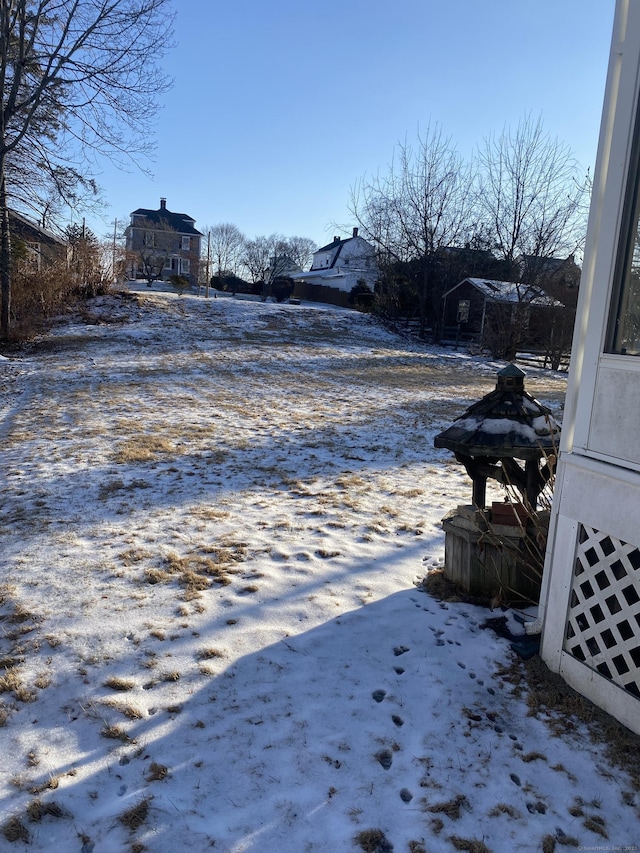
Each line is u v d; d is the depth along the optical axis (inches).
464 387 691.4
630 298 115.0
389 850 89.9
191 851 88.4
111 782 100.7
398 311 1437.0
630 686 117.9
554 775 105.8
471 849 90.5
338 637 146.3
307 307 1433.3
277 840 90.7
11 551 190.9
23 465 294.8
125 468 294.8
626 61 113.0
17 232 1027.9
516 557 161.5
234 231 3245.6
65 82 745.0
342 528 220.7
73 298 1161.4
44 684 124.7
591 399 122.0
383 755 109.0
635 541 111.3
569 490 127.9
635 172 112.1
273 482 280.7
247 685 126.6
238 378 676.7
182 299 1312.7
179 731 112.5
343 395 588.4
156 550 193.8
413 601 165.6
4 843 88.8
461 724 117.9
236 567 182.9
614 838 93.8
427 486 283.1
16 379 612.7
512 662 138.8
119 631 144.9
